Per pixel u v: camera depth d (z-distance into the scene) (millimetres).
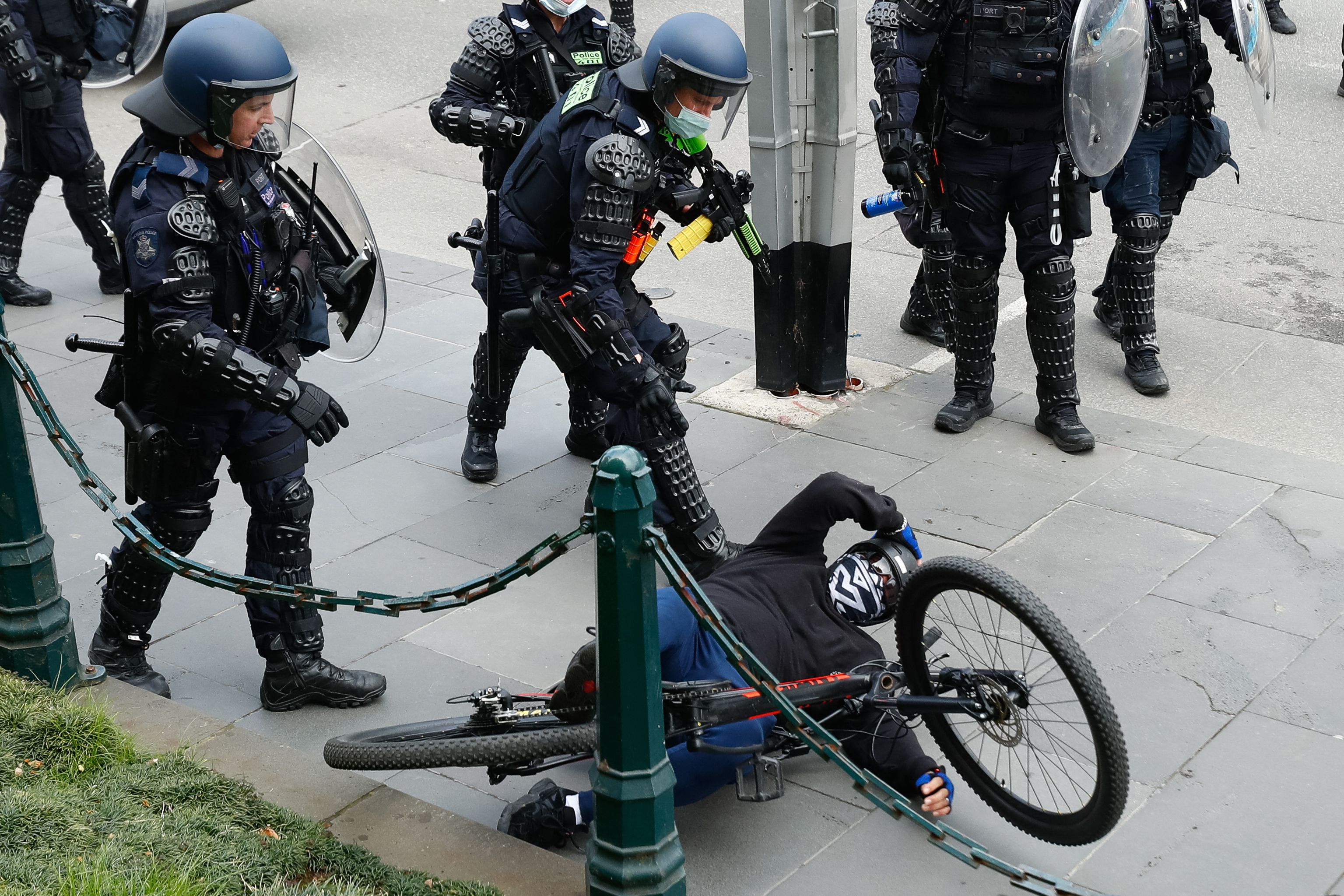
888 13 4781
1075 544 4355
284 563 3557
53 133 6090
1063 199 4832
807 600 3207
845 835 3141
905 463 4938
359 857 2814
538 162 3953
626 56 4676
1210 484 4723
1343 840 3098
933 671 3336
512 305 4328
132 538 3168
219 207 3158
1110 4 4461
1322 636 3859
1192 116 5379
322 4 11562
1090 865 3025
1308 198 7543
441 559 4379
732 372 5715
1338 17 10648
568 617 4074
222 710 3680
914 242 5359
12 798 2875
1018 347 5992
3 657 3406
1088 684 2691
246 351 3209
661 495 4008
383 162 8352
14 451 3293
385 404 5480
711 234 3990
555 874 2805
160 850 2766
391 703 3695
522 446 5176
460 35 10820
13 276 6344
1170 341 5941
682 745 3025
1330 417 5250
